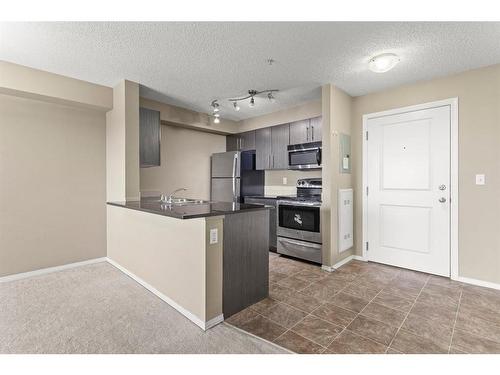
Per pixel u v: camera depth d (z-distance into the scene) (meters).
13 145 2.89
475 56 2.48
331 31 2.10
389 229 3.38
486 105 2.68
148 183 4.30
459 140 2.84
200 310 1.99
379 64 2.51
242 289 2.25
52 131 3.13
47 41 2.26
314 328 1.97
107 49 2.40
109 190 3.48
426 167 3.08
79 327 1.97
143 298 2.45
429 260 3.07
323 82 3.19
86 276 2.98
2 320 2.05
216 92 3.58
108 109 3.38
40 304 2.32
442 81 2.96
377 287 2.71
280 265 3.44
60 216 3.19
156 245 2.51
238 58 2.58
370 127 3.52
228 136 5.46
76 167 3.31
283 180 4.80
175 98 3.85
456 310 2.21
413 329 1.94
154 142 3.53
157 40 2.25
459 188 2.84
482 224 2.71
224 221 2.12
